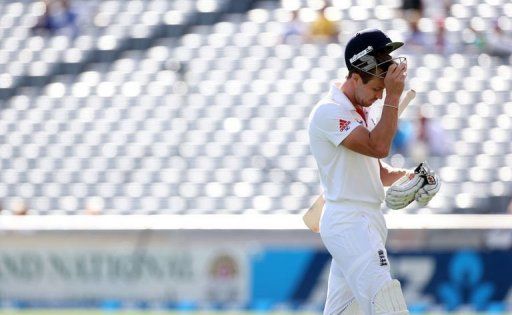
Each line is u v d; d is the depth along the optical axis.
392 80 17.45
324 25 66.38
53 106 67.25
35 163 64.19
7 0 73.62
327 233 18.48
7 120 67.12
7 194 63.31
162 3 70.88
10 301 42.97
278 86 64.38
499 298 39.34
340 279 19.27
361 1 67.31
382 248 18.31
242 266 41.03
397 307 17.89
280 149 60.97
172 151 62.25
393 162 57.72
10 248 43.06
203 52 67.50
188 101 64.88
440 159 58.03
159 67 67.50
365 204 18.44
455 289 39.62
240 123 62.78
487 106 61.31
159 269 41.69
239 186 59.41
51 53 70.25
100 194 61.66
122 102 66.06
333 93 18.38
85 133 64.94
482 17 65.75
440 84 62.28
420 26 65.38
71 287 42.44
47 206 62.06
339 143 17.95
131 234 42.00
